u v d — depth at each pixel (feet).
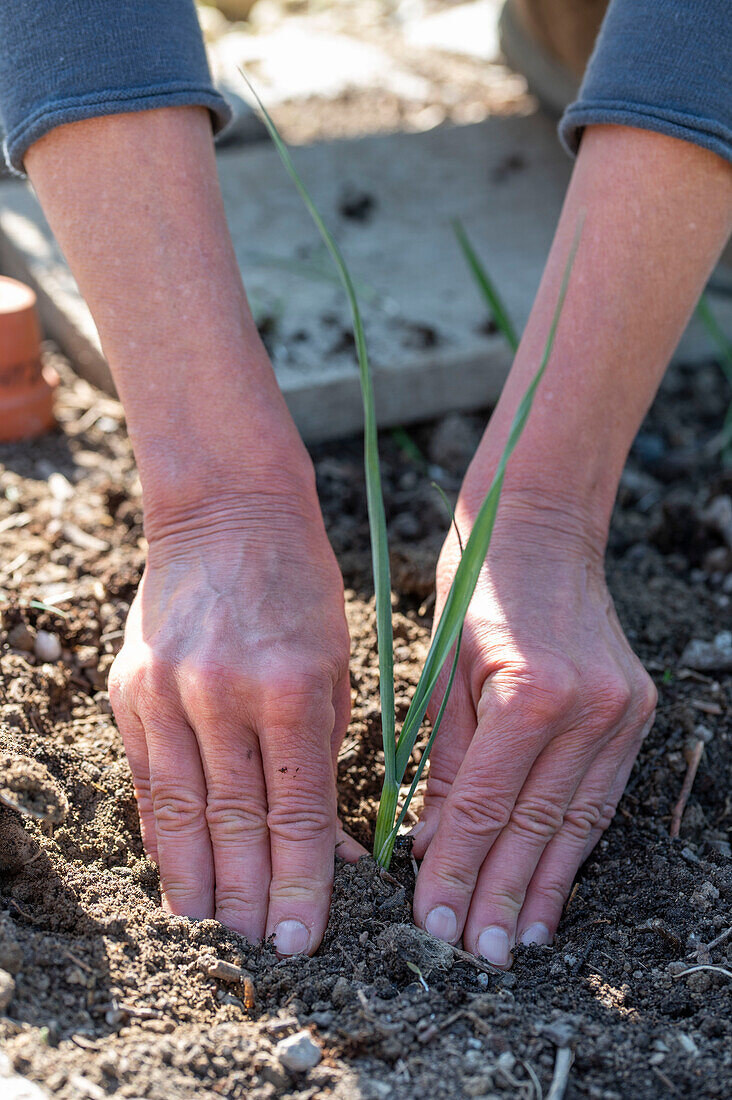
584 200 2.82
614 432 2.88
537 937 2.70
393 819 2.72
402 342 3.88
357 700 3.04
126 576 3.23
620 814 2.95
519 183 5.03
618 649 2.80
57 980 2.52
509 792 2.68
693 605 3.39
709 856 2.87
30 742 2.85
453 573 2.88
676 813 2.96
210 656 2.66
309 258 4.40
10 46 2.73
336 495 3.63
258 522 2.80
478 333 3.95
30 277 4.25
